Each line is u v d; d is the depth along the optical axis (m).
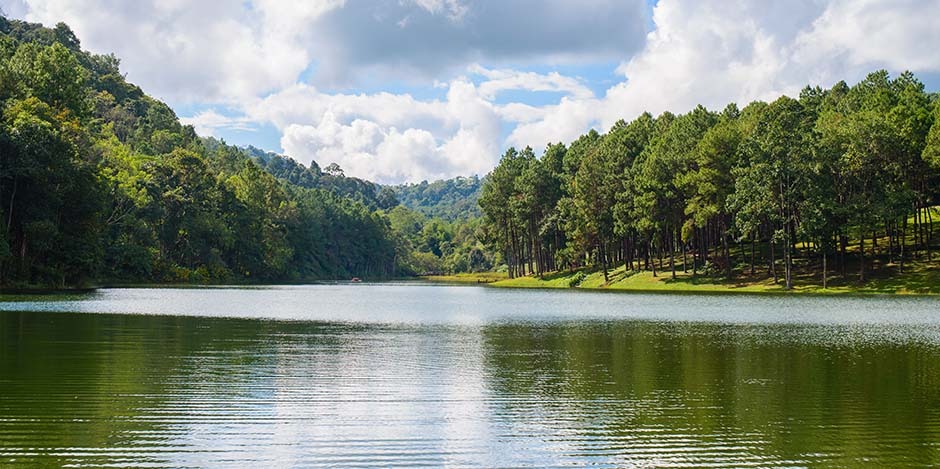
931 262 88.12
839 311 54.59
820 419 17.89
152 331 35.78
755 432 16.64
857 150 83.62
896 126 84.62
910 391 21.28
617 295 86.69
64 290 80.38
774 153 84.94
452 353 29.09
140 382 21.53
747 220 87.56
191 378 22.39
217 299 70.44
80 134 94.12
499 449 15.26
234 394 20.12
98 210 87.88
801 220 86.31
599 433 16.53
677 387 21.84
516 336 36.03
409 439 15.90
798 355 28.97
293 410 18.33
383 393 20.58
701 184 91.06
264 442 15.48
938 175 88.19
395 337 35.19
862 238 87.25
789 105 98.94
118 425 16.53
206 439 15.62
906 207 82.75
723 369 25.27
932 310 55.56
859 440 16.05
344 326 41.34
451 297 84.81
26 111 82.75
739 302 68.25
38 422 16.64
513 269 161.12
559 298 80.12
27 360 25.08
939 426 17.20
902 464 14.36
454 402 19.52
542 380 22.88
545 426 17.08
